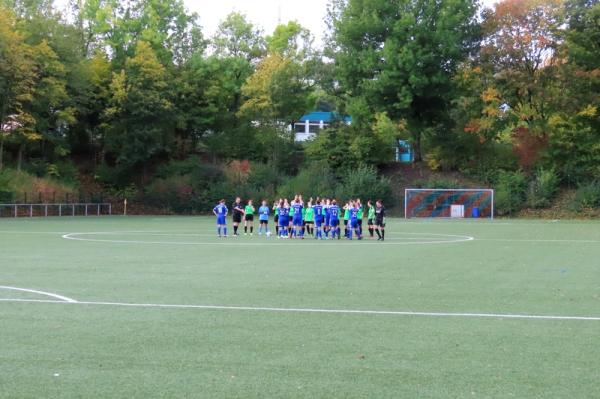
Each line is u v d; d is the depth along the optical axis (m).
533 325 9.74
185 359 7.70
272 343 8.51
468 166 62.34
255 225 43.19
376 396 6.34
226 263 18.64
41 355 7.86
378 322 9.95
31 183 54.16
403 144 71.81
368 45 60.75
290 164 66.56
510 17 56.44
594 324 9.82
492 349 8.21
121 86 59.31
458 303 11.75
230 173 63.03
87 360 7.64
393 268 17.53
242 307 11.25
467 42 59.19
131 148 60.72
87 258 19.84
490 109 57.09
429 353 8.00
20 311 10.75
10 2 58.38
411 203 58.69
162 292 12.95
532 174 59.22
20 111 53.31
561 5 54.84
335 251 23.05
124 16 66.50
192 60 66.56
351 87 61.97
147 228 37.78
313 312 10.78
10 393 6.43
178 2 68.75
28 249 22.98
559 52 55.38
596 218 53.84
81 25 66.88
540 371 7.21
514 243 26.97
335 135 63.88
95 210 59.62
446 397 6.32
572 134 57.00
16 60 51.62
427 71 58.53
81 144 67.25
